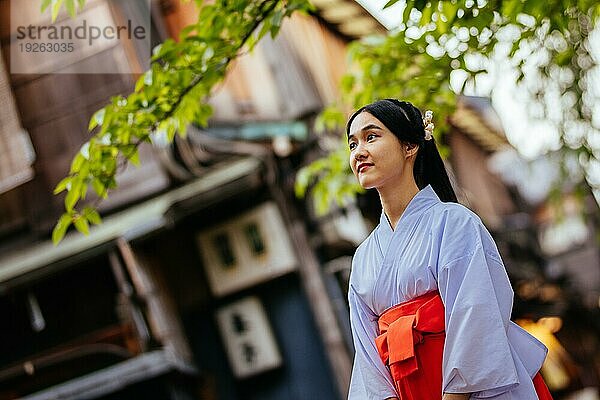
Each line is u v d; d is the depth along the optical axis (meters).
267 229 13.44
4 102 13.75
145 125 6.50
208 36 6.32
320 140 13.85
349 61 8.40
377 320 3.89
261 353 13.35
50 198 13.61
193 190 12.95
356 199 14.05
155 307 12.98
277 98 13.99
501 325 3.56
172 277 13.57
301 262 13.43
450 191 3.91
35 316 13.45
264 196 13.48
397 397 3.79
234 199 13.49
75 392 12.59
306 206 13.65
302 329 13.38
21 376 13.29
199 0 6.25
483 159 25.66
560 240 26.28
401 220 3.80
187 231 13.59
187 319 13.54
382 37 8.48
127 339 13.05
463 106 21.58
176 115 6.61
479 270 3.62
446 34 7.47
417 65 8.09
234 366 13.38
